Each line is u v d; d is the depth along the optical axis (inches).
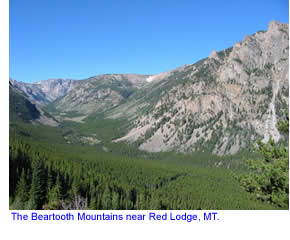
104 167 7150.6
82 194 3412.9
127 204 3599.9
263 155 1269.7
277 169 1145.4
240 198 4950.8
